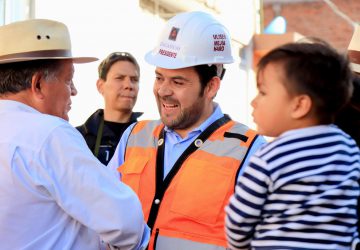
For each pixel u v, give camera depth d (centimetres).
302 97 195
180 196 262
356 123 226
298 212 194
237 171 261
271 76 199
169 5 823
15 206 222
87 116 593
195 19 275
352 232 199
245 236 204
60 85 245
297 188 194
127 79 451
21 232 223
